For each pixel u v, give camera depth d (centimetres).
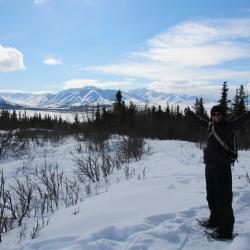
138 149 1577
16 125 3003
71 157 1559
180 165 1208
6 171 1241
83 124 2544
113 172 1160
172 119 2959
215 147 525
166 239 493
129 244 476
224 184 518
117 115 2939
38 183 1020
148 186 832
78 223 579
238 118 528
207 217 576
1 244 530
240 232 522
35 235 549
